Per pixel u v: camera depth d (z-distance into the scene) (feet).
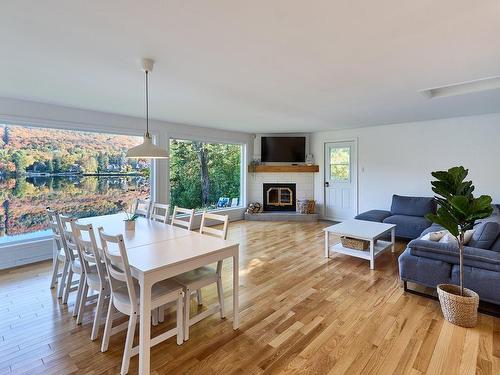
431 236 9.40
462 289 7.57
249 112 14.66
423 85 10.02
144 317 5.49
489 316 7.73
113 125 14.88
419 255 8.98
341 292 9.34
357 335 6.94
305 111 14.39
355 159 20.27
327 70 8.56
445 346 6.47
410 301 8.69
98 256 6.68
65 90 10.66
